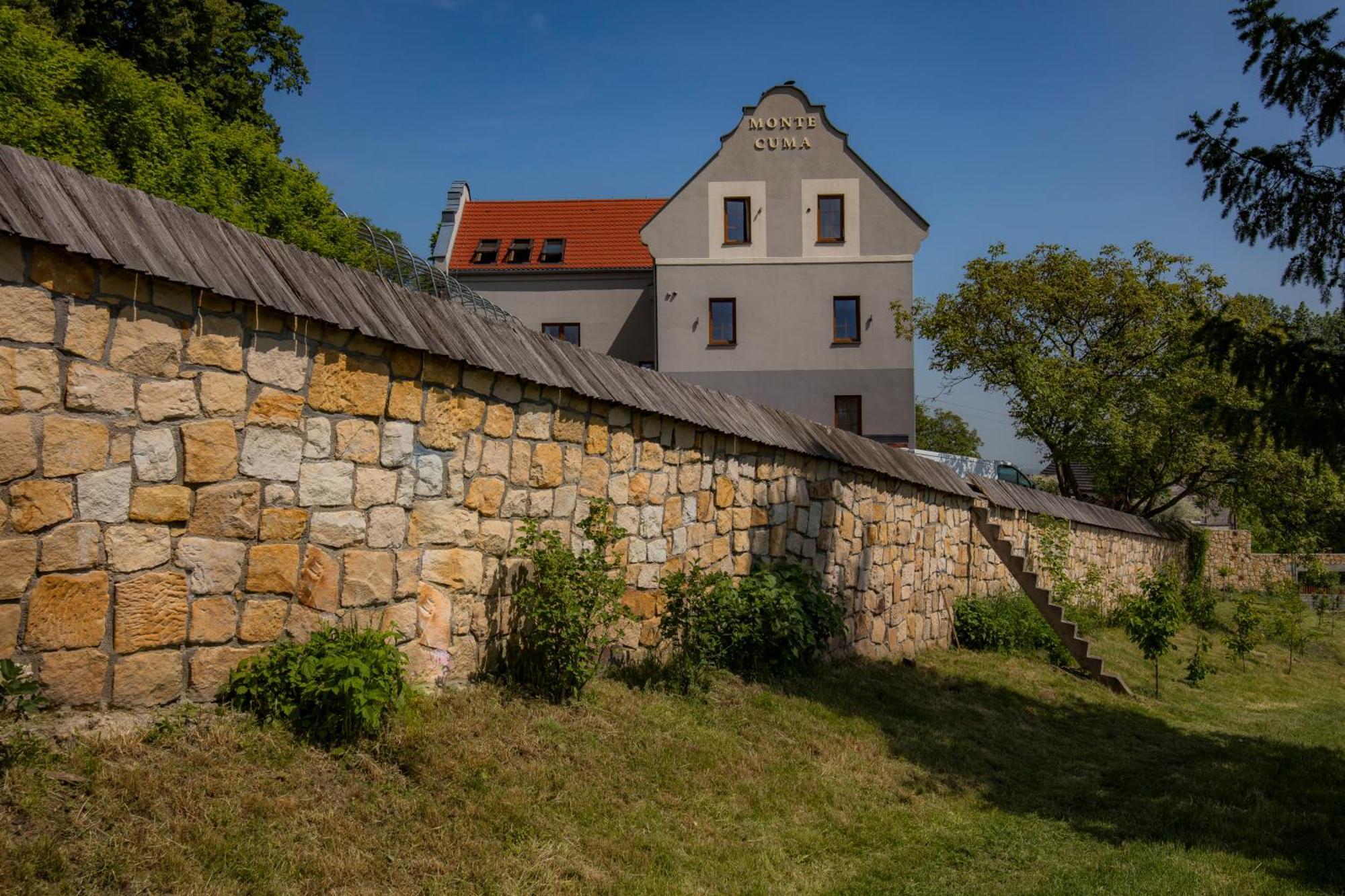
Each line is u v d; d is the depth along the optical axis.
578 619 6.09
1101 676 12.20
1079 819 6.64
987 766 7.63
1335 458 7.13
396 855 4.05
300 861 3.77
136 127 11.94
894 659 11.01
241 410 4.66
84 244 3.97
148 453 4.28
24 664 3.86
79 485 4.03
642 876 4.53
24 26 10.95
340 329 5.13
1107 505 27.61
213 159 13.27
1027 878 5.36
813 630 8.49
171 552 4.38
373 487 5.34
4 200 3.77
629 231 29.83
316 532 5.02
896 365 25.45
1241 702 12.91
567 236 29.64
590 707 6.18
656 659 7.70
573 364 6.95
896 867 5.33
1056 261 24.58
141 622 4.25
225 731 4.34
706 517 8.41
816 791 6.13
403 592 5.51
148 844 3.51
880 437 25.39
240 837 3.75
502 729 5.44
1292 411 6.93
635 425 7.50
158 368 4.32
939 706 9.11
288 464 4.89
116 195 4.32
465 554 5.93
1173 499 26.92
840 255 25.67
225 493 4.60
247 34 20.78
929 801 6.53
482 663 6.08
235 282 4.59
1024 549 16.34
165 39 18.33
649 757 5.80
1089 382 23.17
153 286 4.30
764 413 9.62
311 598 5.00
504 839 4.45
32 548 3.88
